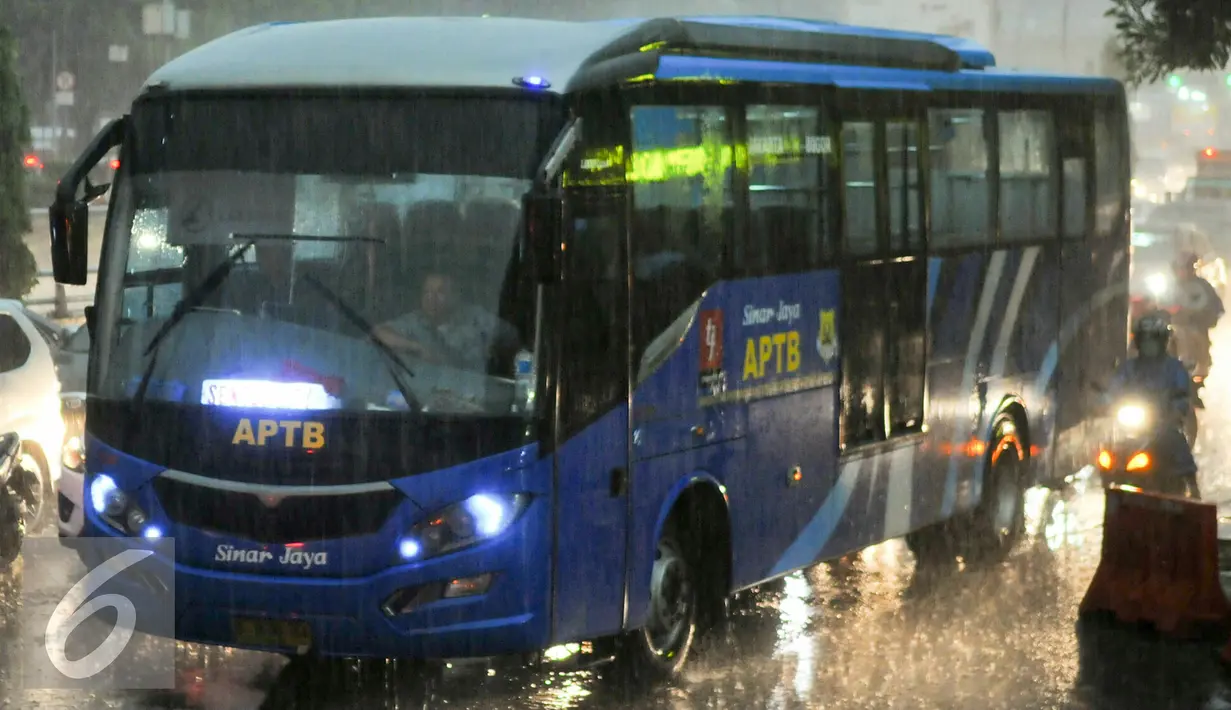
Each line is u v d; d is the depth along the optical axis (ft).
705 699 57.77
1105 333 99.60
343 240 54.49
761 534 66.64
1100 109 98.78
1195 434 101.65
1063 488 107.86
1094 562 85.20
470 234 53.98
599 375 56.08
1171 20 112.78
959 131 82.38
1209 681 61.46
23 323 84.69
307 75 55.83
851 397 72.90
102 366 56.03
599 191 56.13
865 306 73.82
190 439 53.98
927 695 58.54
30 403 83.35
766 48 68.64
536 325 53.57
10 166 169.78
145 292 55.88
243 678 58.65
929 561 85.10
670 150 60.34
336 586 52.60
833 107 71.15
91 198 57.98
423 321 53.67
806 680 60.49
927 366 79.51
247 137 55.77
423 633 52.70
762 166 66.13
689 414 61.36
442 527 52.75
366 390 53.31
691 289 61.36
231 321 54.65
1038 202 91.04
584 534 55.52
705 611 64.34
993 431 86.12
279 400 53.62
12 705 54.19
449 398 53.21
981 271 84.48
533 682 59.47
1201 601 68.64
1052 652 65.62
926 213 78.89
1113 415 84.74
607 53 57.26
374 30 59.06
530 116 54.19
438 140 54.49
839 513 72.38
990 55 91.71
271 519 53.06
